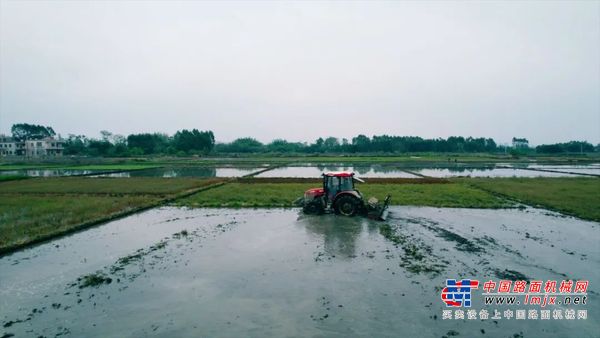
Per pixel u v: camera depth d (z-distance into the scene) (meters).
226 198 20.75
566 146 137.50
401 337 5.66
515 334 5.80
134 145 120.12
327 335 5.71
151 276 8.37
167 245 11.01
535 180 31.12
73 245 11.09
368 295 7.19
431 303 6.84
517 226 13.28
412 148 136.75
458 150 139.62
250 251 10.25
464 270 8.59
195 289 7.59
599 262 9.13
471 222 14.01
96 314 6.53
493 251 10.09
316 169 49.94
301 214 15.70
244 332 5.83
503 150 152.25
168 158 90.00
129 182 30.89
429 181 30.86
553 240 11.27
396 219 14.54
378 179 32.53
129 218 15.36
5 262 9.49
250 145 153.00
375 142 139.50
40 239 11.52
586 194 21.64
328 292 7.35
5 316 6.50
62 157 86.25
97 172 45.53
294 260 9.38
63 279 8.26
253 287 7.65
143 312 6.59
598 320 6.25
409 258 9.50
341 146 137.25
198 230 12.98
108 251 10.41
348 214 14.91
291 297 7.13
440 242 11.03
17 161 73.88
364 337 5.66
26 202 19.28
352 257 9.59
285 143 156.12
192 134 124.06
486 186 26.25
